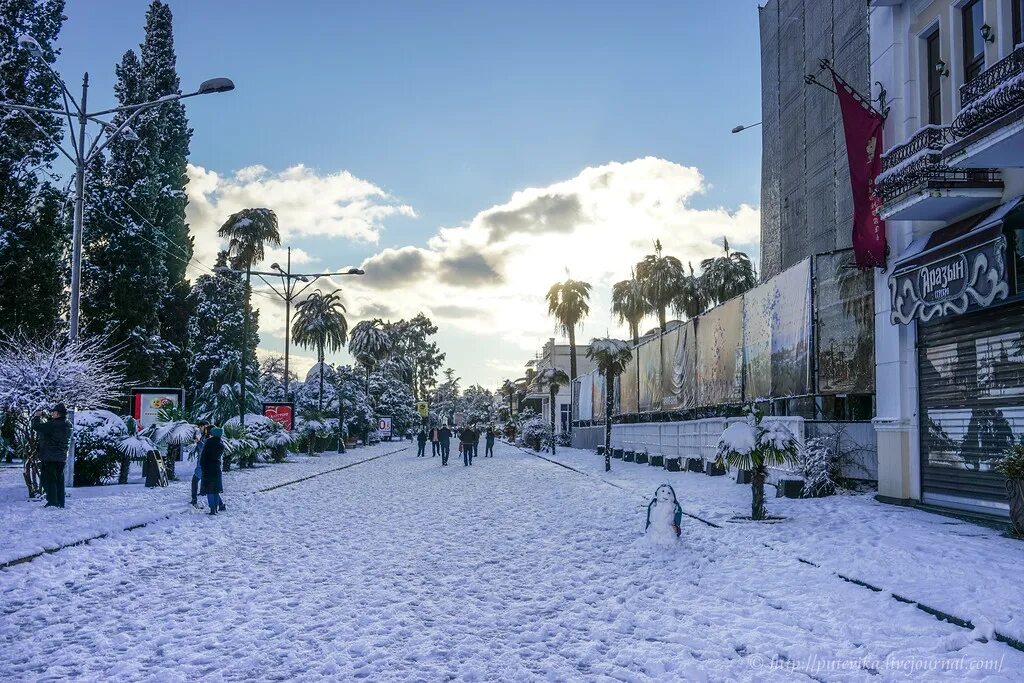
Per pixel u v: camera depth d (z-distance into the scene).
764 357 23.20
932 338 14.58
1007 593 7.48
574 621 7.28
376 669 5.78
